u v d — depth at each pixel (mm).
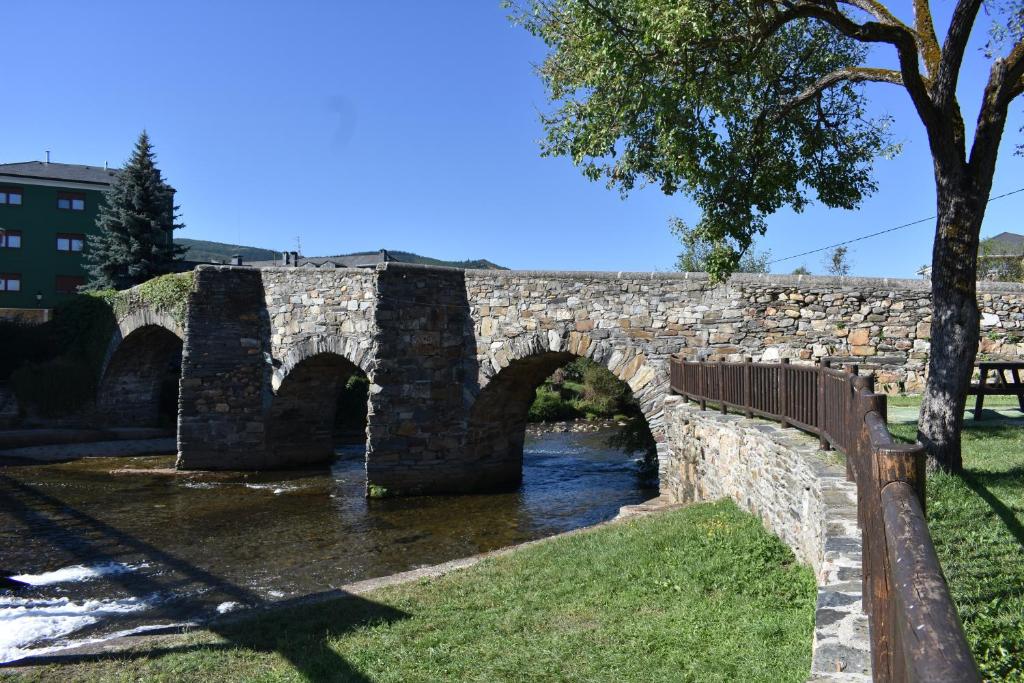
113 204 40125
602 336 16859
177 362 36438
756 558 7359
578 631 6066
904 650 1625
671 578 7172
